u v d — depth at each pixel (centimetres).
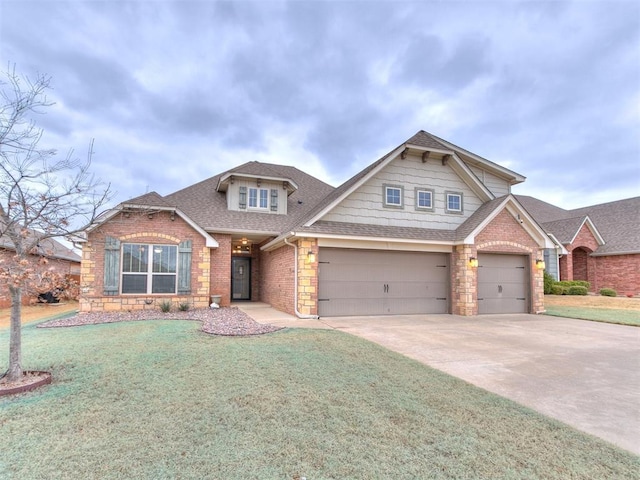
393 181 1343
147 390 452
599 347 755
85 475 274
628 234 2083
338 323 1041
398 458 304
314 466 290
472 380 524
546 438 344
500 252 1351
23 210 499
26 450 308
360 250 1240
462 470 288
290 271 1267
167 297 1268
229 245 1460
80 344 702
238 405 408
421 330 945
